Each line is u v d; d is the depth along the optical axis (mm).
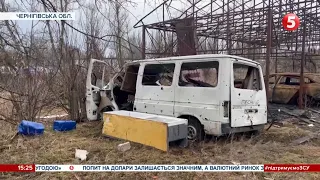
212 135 5793
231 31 10984
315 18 10297
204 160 4879
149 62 6930
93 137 6422
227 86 5590
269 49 7973
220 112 5543
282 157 5141
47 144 5750
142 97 6973
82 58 8406
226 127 5562
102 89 7922
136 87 7172
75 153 5051
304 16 9617
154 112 6648
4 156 4961
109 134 6238
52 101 8258
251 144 5941
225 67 5613
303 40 9945
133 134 5758
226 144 5797
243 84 6477
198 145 5727
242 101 5879
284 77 11273
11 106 7617
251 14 9469
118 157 4969
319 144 6227
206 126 5723
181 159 4914
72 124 7254
